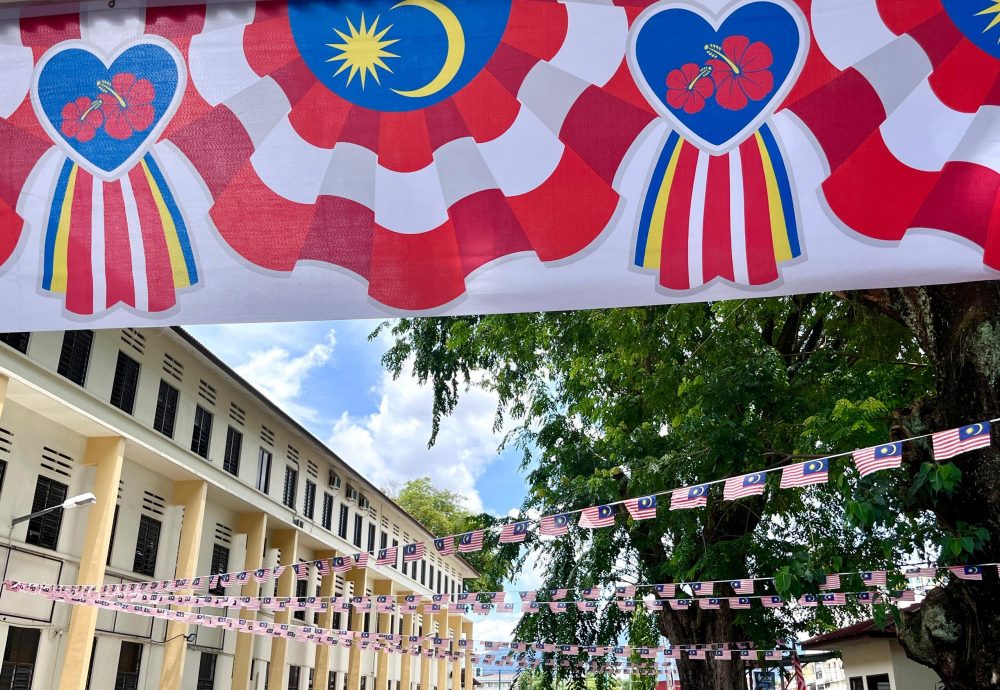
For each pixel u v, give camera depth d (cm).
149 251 230
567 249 225
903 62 225
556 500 1617
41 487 1967
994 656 584
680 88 231
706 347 1309
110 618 2211
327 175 233
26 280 230
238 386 2714
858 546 1391
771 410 1206
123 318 228
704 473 1280
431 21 239
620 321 1303
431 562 4875
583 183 228
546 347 1590
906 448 671
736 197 224
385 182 232
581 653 1736
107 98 238
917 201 220
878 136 223
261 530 2877
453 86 235
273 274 229
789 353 1411
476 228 228
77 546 2059
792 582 1026
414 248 228
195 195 233
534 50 236
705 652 1738
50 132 236
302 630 1970
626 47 234
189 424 2500
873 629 1891
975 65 223
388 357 1612
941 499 623
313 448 3350
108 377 2116
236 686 2695
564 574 1684
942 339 570
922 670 1914
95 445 2083
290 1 242
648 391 1370
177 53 240
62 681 1845
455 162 231
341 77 237
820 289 218
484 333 1508
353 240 229
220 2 242
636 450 1454
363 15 240
